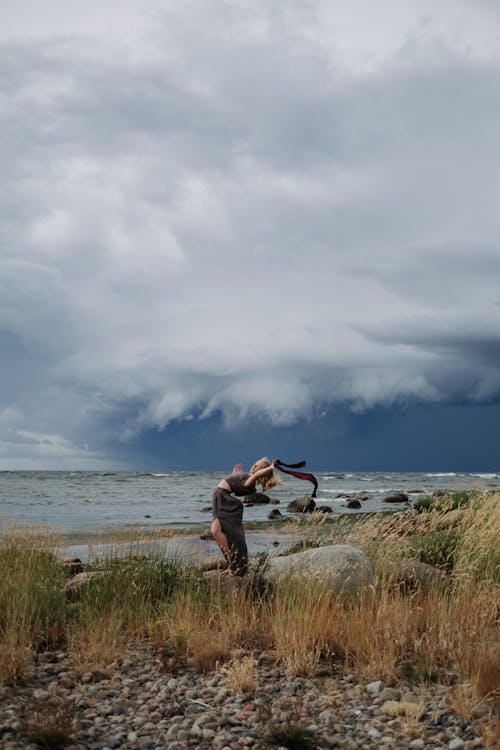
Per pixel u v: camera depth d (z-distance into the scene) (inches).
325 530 511.8
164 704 210.4
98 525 886.4
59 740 178.2
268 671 239.1
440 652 245.8
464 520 440.8
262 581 326.3
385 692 214.2
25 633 260.2
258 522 940.0
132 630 283.6
